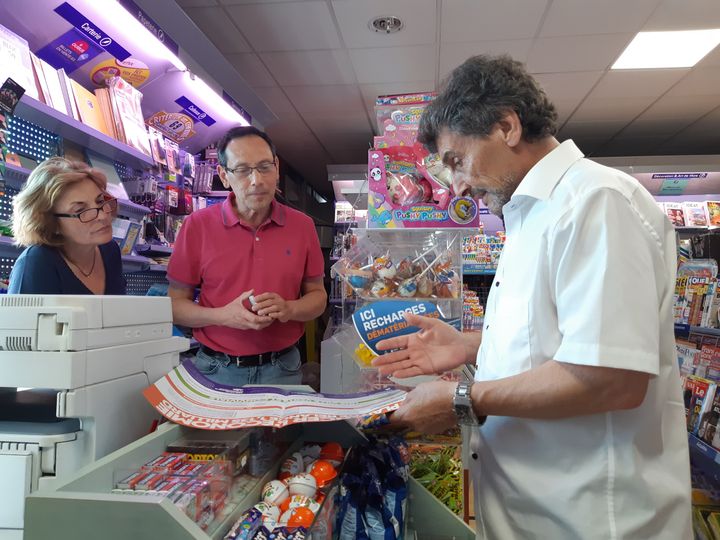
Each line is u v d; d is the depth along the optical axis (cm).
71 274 172
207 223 203
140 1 258
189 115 374
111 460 73
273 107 533
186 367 106
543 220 93
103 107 279
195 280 204
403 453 102
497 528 103
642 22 367
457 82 100
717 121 573
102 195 175
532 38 390
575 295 83
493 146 99
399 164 198
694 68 440
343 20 363
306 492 84
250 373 196
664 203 561
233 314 177
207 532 71
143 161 304
